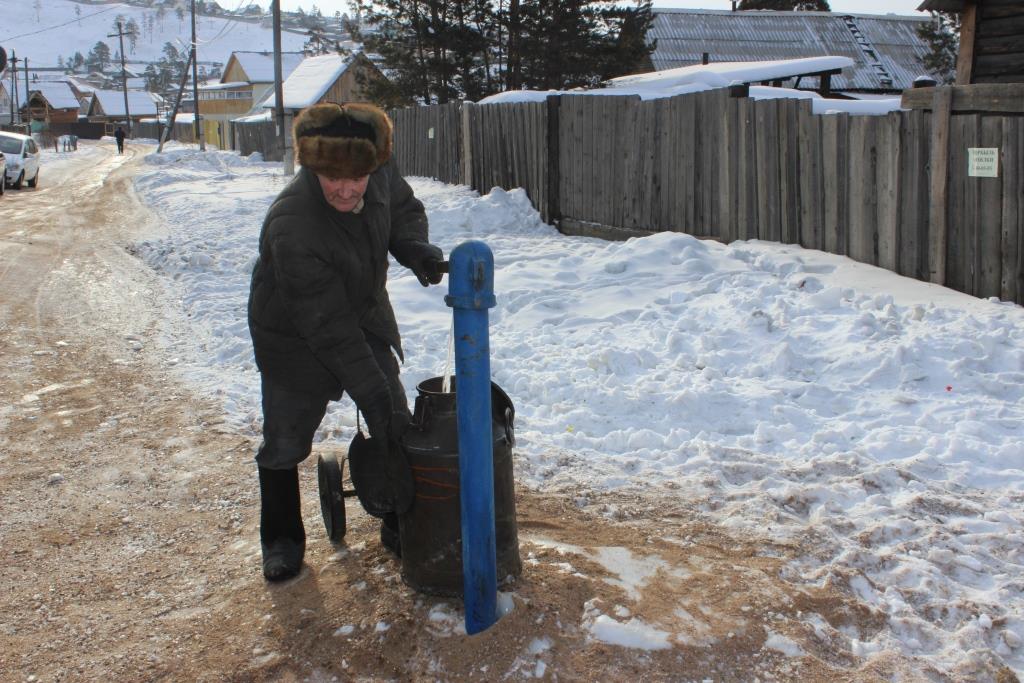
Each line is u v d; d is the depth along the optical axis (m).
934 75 29.75
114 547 3.99
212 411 5.70
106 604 3.52
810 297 7.17
